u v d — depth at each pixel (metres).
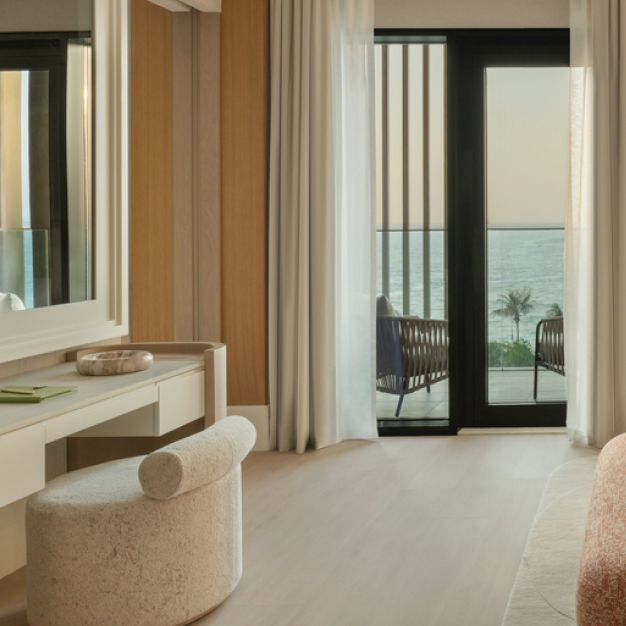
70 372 2.33
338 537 2.43
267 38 3.63
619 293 3.66
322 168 3.58
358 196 3.70
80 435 2.27
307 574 2.14
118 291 2.68
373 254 3.69
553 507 2.65
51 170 2.31
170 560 1.76
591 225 3.64
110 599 1.71
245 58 3.61
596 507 1.50
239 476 2.06
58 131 2.34
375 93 3.96
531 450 3.56
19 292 2.18
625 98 3.57
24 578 2.21
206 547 1.84
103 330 2.59
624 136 3.59
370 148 3.65
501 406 4.02
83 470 2.01
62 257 2.38
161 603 1.75
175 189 3.60
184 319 3.67
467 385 4.02
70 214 2.42
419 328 4.00
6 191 2.11
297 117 3.57
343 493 2.90
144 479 1.72
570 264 3.68
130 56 3.34
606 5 3.56
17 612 1.95
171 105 3.54
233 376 3.70
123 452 2.62
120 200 2.67
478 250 4.00
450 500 2.80
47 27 2.28
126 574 1.71
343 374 3.77
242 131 3.64
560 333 3.99
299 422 3.56
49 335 2.31
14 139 2.14
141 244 3.44
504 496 2.84
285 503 2.79
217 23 3.60
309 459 3.44
